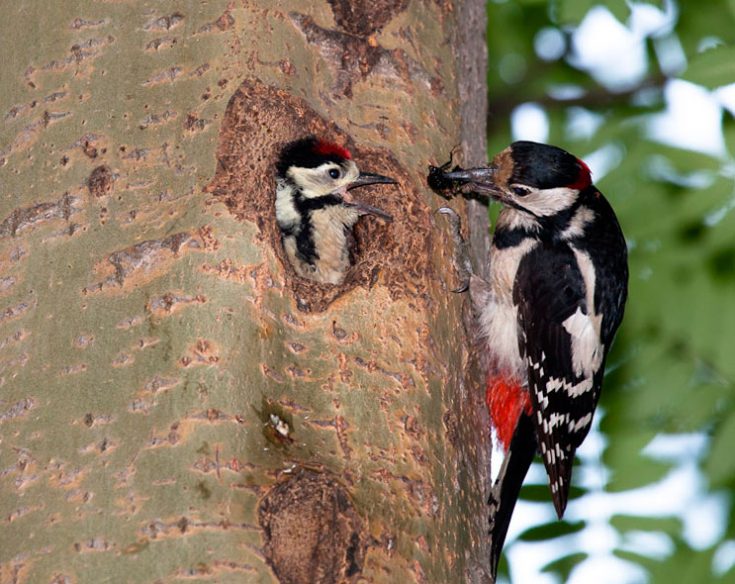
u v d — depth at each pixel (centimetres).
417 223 887
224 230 754
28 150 805
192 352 716
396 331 813
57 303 748
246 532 668
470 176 970
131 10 830
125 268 747
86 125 802
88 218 773
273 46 841
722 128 1123
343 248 1002
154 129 794
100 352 725
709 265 1184
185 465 682
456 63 1003
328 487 693
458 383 870
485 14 1089
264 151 803
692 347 1166
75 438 702
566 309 1092
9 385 732
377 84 926
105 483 684
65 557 666
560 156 1117
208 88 803
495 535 992
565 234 1111
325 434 739
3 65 841
